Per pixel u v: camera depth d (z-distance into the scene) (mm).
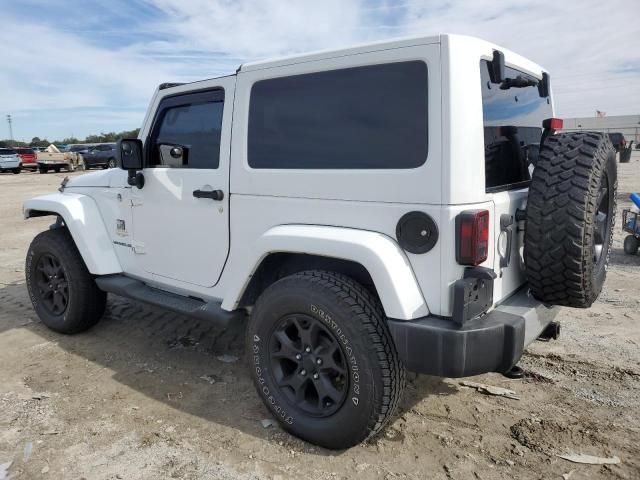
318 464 2670
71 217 4125
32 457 2770
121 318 4914
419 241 2428
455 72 2324
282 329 2855
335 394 2703
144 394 3457
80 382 3641
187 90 3471
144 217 3822
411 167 2447
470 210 2359
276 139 2955
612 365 3674
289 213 2902
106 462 2721
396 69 2490
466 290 2320
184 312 3398
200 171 3354
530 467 2613
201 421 3109
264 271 3125
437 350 2355
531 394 3322
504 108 2832
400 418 3082
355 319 2533
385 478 2553
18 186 20531
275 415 2930
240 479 2570
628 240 6938
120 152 3549
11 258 7609
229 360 3990
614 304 4934
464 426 2988
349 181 2637
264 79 2990
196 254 3482
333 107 2715
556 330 3078
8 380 3682
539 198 2516
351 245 2504
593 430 2908
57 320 4473
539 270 2561
